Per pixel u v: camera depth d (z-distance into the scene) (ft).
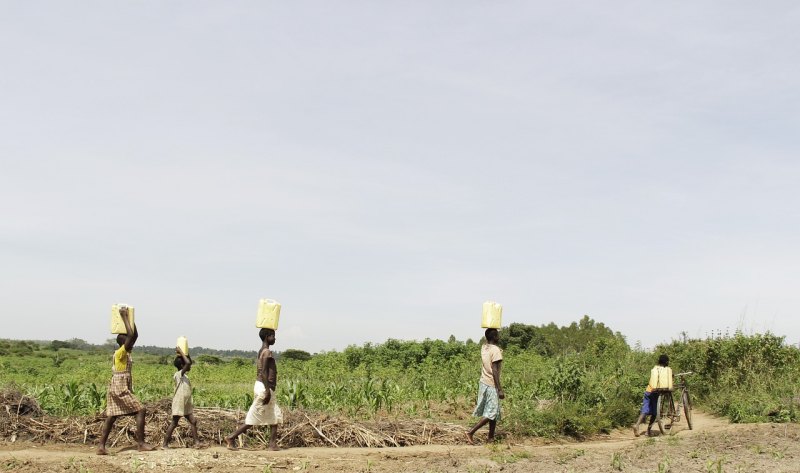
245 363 127.03
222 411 41.81
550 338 168.14
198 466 32.17
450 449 38.58
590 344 95.71
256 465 32.73
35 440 37.81
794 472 32.99
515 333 150.20
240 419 41.04
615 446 41.63
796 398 54.49
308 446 39.09
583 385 55.52
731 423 53.62
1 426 38.01
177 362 37.70
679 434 46.03
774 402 53.42
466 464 33.68
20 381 80.48
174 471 31.37
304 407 49.80
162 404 41.37
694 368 70.38
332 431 40.19
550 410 48.03
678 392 65.67
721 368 67.21
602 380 59.36
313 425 40.06
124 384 34.76
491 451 37.76
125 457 33.17
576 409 49.11
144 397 57.62
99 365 113.29
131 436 38.83
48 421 39.68
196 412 41.47
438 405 60.34
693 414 62.23
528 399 55.62
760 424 47.24
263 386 36.37
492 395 40.81
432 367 100.68
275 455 35.06
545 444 43.62
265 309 37.27
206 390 74.49
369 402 53.26
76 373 98.12
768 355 65.21
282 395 51.21
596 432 48.52
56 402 47.14
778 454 36.68
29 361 126.93
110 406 34.50
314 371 104.12
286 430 39.29
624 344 91.20
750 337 66.95
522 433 45.16
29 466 30.99
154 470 31.32
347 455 35.88
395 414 53.31
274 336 37.47
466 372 84.58
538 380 62.23
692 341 76.23
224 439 39.09
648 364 79.20
